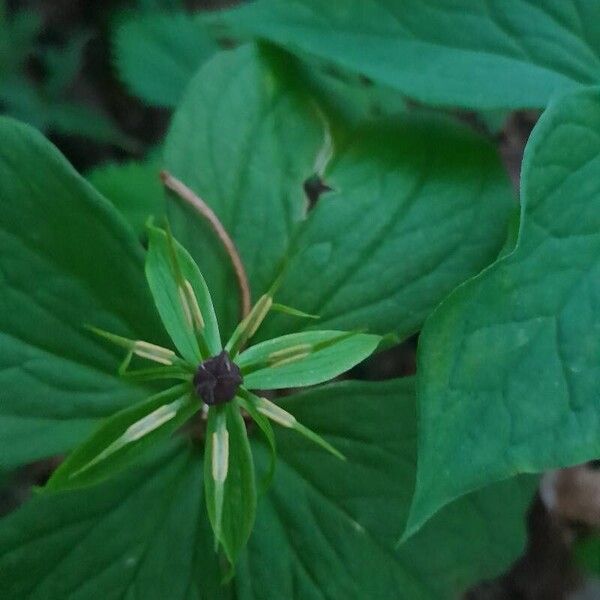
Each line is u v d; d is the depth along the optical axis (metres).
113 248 0.30
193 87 0.33
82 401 0.30
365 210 0.32
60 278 0.30
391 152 0.33
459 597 0.32
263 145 0.33
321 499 0.32
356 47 0.33
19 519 0.30
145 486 0.31
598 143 0.29
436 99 0.33
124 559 0.31
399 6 0.33
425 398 0.27
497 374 0.28
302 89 0.33
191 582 0.31
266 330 0.32
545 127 0.28
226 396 0.27
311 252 0.32
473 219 0.32
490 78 0.33
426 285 0.32
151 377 0.27
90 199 0.30
